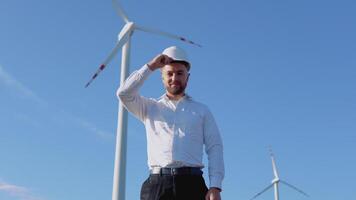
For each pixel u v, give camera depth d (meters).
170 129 3.89
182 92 4.04
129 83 3.93
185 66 4.02
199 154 3.88
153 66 3.94
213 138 3.92
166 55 3.95
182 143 3.82
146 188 3.83
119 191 12.88
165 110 3.98
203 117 3.97
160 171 3.80
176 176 3.75
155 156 3.86
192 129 3.88
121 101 4.00
